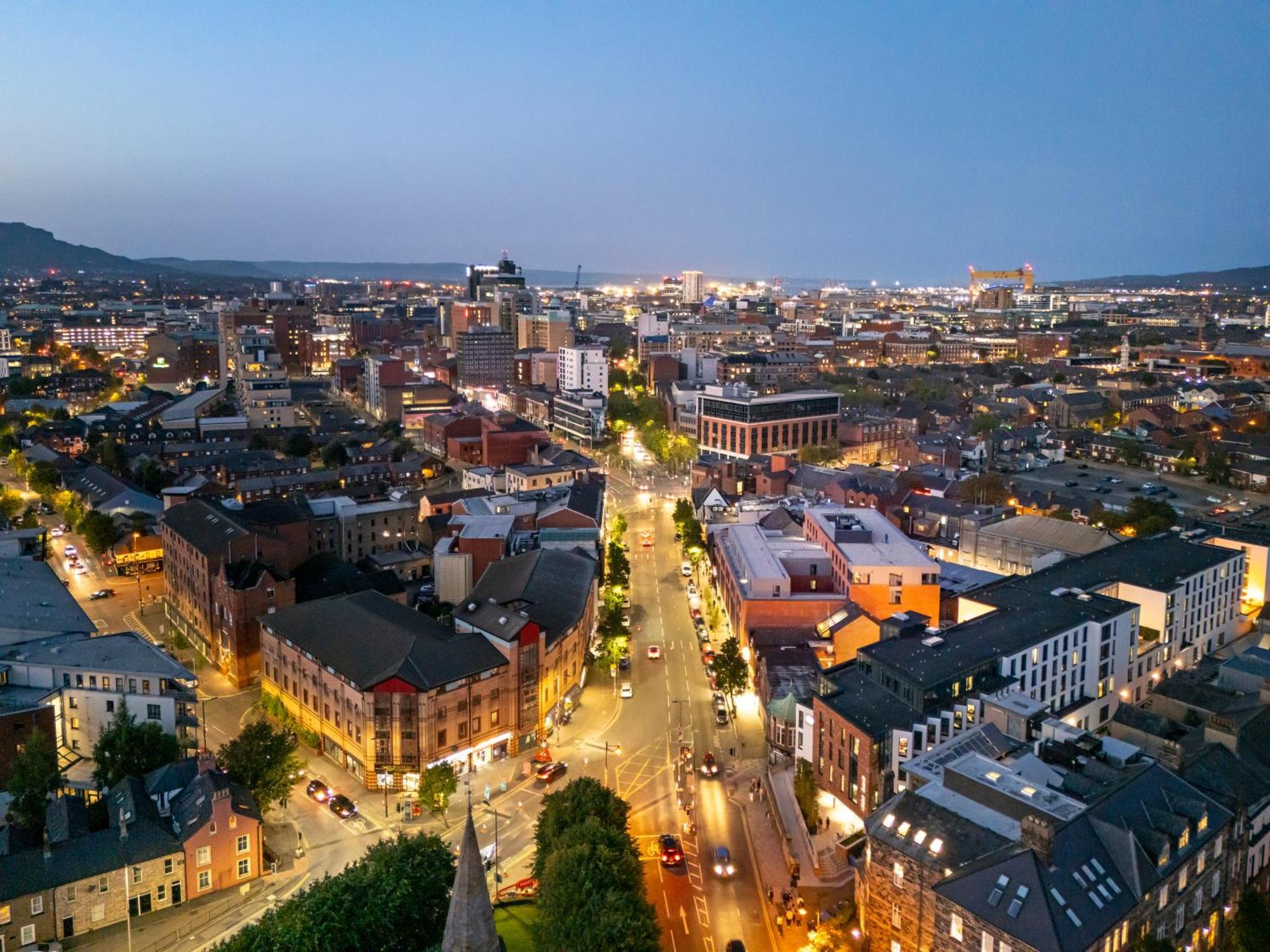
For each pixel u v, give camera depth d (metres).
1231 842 94.56
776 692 138.12
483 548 196.00
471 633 137.50
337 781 128.00
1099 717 144.88
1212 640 173.25
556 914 84.38
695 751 137.75
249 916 100.44
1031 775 98.44
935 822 88.56
